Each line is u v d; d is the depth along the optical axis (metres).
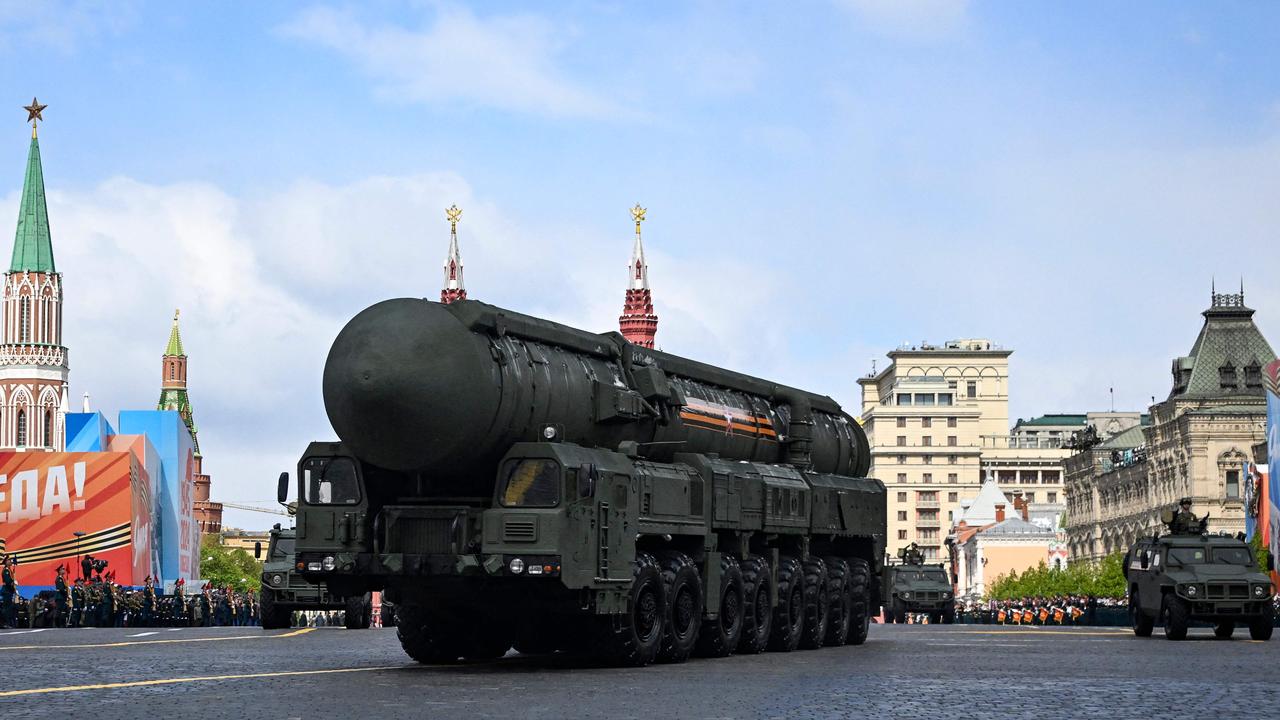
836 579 32.88
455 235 132.88
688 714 16.05
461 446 21.89
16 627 47.06
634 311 131.75
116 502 74.88
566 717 15.70
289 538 43.94
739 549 28.25
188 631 40.75
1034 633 43.91
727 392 30.77
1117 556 109.94
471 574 21.73
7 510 74.38
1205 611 38.00
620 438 25.45
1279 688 19.92
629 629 23.27
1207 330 123.38
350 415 21.94
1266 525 83.06
